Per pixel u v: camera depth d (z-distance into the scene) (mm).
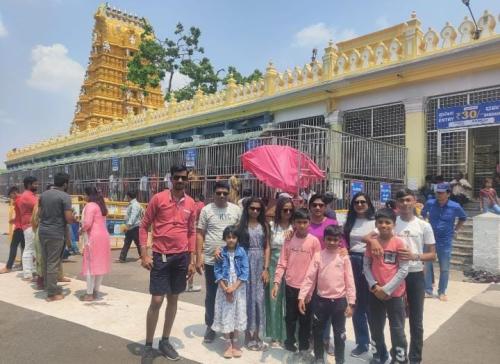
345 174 10516
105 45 40219
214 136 19203
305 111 14945
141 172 16578
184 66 31703
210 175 13664
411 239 4340
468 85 10953
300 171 9133
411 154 11961
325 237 4223
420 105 11844
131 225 10242
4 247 12461
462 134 11273
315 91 14070
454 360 4465
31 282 7816
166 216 4586
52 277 6512
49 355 4488
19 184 28531
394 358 4016
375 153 11273
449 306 6328
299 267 4434
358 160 10875
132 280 8234
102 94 39625
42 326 5367
